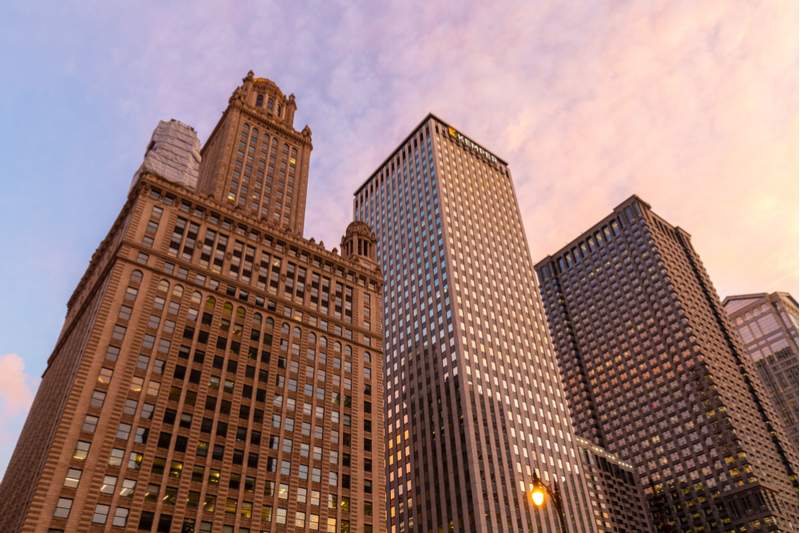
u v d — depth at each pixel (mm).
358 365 96625
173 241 87438
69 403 65062
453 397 129750
